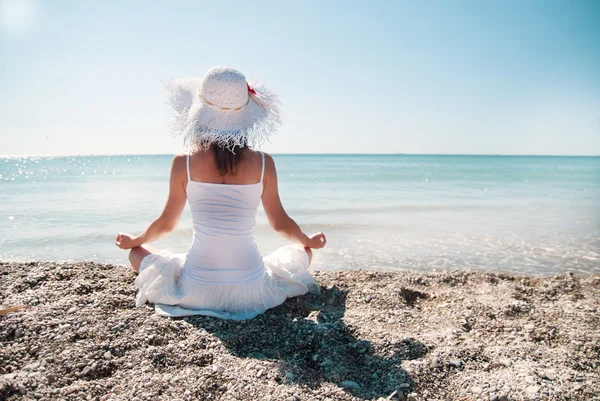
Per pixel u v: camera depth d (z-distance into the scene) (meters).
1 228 6.73
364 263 5.10
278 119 2.55
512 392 1.85
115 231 6.58
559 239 6.63
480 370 2.07
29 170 30.81
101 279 3.16
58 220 7.56
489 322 2.75
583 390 1.88
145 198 11.32
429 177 28.03
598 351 2.33
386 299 3.14
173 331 2.33
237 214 2.57
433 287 3.62
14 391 1.66
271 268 2.99
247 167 2.53
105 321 2.35
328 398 1.77
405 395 1.85
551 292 3.55
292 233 2.86
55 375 1.84
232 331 2.40
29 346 2.05
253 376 1.90
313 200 12.30
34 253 5.20
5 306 2.52
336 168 41.75
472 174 34.44
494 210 10.33
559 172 40.72
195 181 2.52
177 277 2.81
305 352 2.26
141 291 2.71
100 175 24.47
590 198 13.99
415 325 2.67
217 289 2.61
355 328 2.50
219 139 2.41
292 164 55.59
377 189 17.12
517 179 28.16
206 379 1.85
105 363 1.96
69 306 2.54
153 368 1.96
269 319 2.61
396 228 7.49
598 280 3.89
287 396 1.75
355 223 8.01
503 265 5.07
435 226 7.75
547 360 2.19
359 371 2.07
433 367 2.06
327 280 3.61
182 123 2.51
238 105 2.36
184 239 6.21
